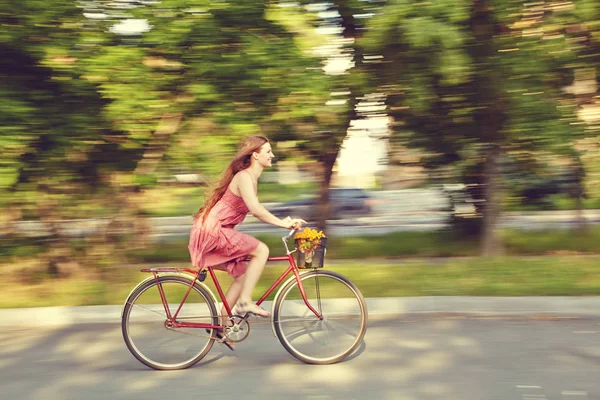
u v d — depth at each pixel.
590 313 6.16
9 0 7.68
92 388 4.29
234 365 4.75
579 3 8.29
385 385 4.23
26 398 4.11
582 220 13.25
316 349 4.77
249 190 4.53
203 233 4.57
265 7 8.48
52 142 8.31
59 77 7.88
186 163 8.33
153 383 4.38
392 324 5.94
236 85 8.46
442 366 4.63
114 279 8.51
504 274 8.17
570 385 4.16
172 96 8.33
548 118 9.00
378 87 9.37
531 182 11.41
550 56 8.55
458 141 9.82
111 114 8.00
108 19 8.12
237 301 4.69
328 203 12.59
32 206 8.69
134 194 8.97
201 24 8.16
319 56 8.93
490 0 8.20
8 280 8.54
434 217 20.11
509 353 4.93
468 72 8.51
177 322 4.72
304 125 9.47
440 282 7.74
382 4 8.54
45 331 5.99
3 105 7.78
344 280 4.82
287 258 4.82
